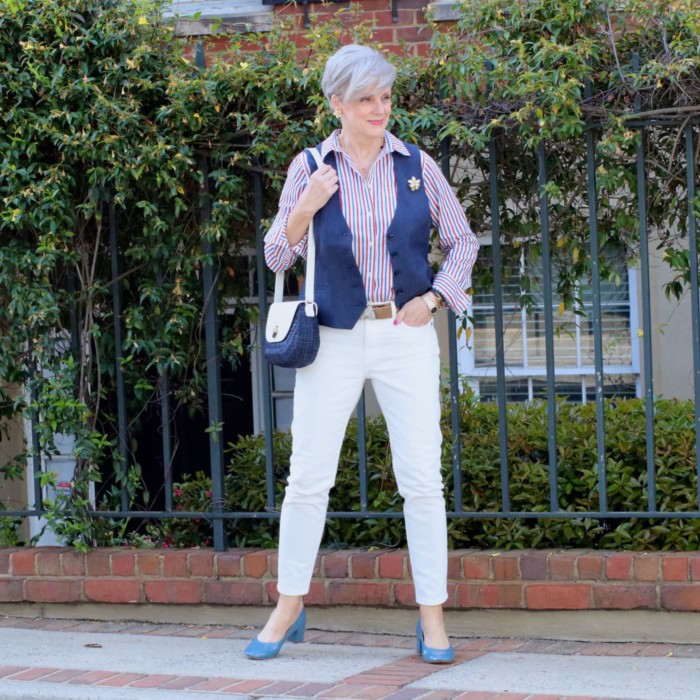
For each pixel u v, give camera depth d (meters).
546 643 4.10
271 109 4.23
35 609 4.66
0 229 4.58
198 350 4.73
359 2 6.25
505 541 4.46
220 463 4.59
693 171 4.20
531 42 4.21
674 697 3.34
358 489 4.72
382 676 3.62
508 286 5.15
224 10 6.49
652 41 4.16
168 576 4.51
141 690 3.51
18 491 6.33
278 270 3.72
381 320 3.60
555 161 4.42
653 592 4.04
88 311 4.63
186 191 4.59
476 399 5.51
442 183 3.76
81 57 4.38
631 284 6.75
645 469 4.64
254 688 3.50
